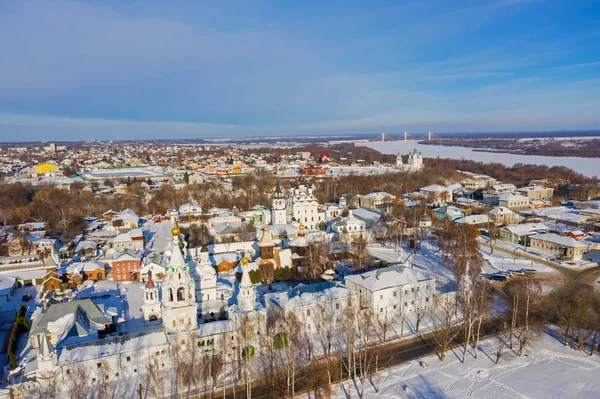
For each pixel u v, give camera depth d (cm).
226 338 9544
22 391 8012
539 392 8538
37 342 10031
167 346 9131
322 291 11712
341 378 9000
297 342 9912
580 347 10131
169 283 9206
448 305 12250
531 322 11481
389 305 11831
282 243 16912
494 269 16075
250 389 8550
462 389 8638
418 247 18750
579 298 11394
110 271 16400
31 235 19888
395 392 8525
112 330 10781
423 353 10038
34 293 14338
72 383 8294
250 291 10119
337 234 19588
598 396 8381
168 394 8356
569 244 17350
